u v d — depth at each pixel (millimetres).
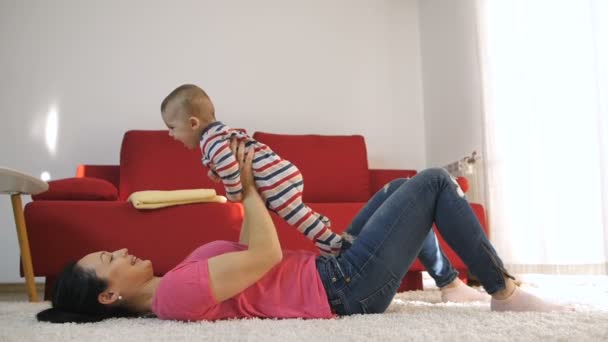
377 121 4094
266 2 4059
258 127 3949
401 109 4137
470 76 3412
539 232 2652
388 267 1450
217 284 1359
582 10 2445
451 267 1853
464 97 3490
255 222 1396
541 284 2238
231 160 1399
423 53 4168
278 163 1488
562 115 2531
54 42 3766
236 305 1428
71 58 3773
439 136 3881
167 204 2547
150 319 1479
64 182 2611
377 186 3637
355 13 4160
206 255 1499
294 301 1454
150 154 3344
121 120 3785
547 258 2600
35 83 3715
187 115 1479
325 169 3484
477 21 3107
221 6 4000
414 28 4227
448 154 3736
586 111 2441
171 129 1527
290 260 1517
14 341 1250
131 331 1289
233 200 1473
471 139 3400
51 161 3676
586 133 2443
